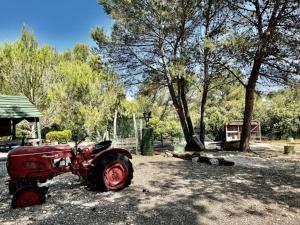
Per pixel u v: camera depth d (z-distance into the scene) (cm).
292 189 676
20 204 579
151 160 1158
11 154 641
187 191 662
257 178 792
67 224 482
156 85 1739
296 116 2330
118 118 1806
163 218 497
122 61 1634
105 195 649
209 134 2416
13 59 2134
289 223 473
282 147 1716
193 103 2741
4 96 1470
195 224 470
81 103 2322
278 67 1386
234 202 578
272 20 1290
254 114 2470
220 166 995
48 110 2219
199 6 1460
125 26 1491
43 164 650
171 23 1443
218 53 1319
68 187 730
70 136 2334
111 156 691
